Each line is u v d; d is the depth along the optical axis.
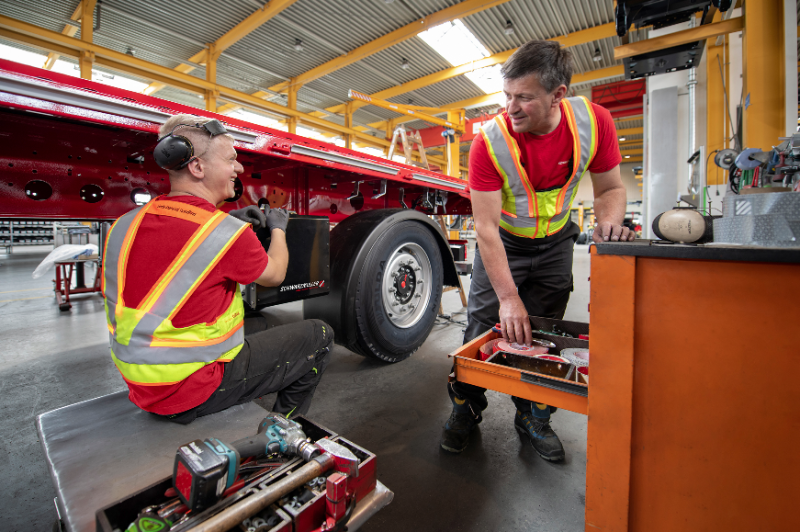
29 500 1.18
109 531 0.57
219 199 1.13
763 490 0.65
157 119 1.38
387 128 13.66
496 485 1.28
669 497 0.73
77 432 0.90
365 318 2.06
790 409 0.62
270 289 1.53
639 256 0.71
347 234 2.13
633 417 0.76
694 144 4.64
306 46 8.41
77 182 1.53
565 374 1.09
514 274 1.65
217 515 0.57
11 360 2.42
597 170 1.45
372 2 6.88
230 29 7.64
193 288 0.89
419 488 1.26
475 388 1.52
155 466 0.78
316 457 0.74
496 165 1.32
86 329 3.15
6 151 1.35
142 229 0.91
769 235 0.70
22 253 10.55
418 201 3.38
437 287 2.63
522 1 6.83
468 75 9.86
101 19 7.16
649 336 0.73
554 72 1.06
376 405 1.84
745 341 0.64
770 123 3.26
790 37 3.13
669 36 3.30
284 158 1.80
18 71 1.07
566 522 1.12
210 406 1.00
